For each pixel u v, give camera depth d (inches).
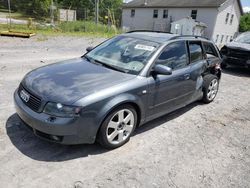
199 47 208.5
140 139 156.1
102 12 2068.2
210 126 187.3
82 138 124.8
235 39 429.4
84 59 175.2
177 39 182.4
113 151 139.9
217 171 132.7
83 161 128.0
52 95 121.3
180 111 211.6
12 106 180.2
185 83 182.7
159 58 160.7
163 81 159.2
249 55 374.9
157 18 1501.0
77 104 118.4
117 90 132.0
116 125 138.0
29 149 132.5
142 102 147.9
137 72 149.8
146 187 114.7
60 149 135.5
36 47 456.8
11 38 524.7
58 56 391.5
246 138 174.6
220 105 238.1
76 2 1854.1
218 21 1288.1
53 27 837.8
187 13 1359.5
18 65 305.0
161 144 152.9
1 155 125.0
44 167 120.1
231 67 454.0
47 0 1158.3
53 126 117.3
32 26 781.3
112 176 119.2
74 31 860.6
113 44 182.9
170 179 122.1
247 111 229.8
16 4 1165.1
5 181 108.3
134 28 1642.5
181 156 142.4
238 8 1437.0
